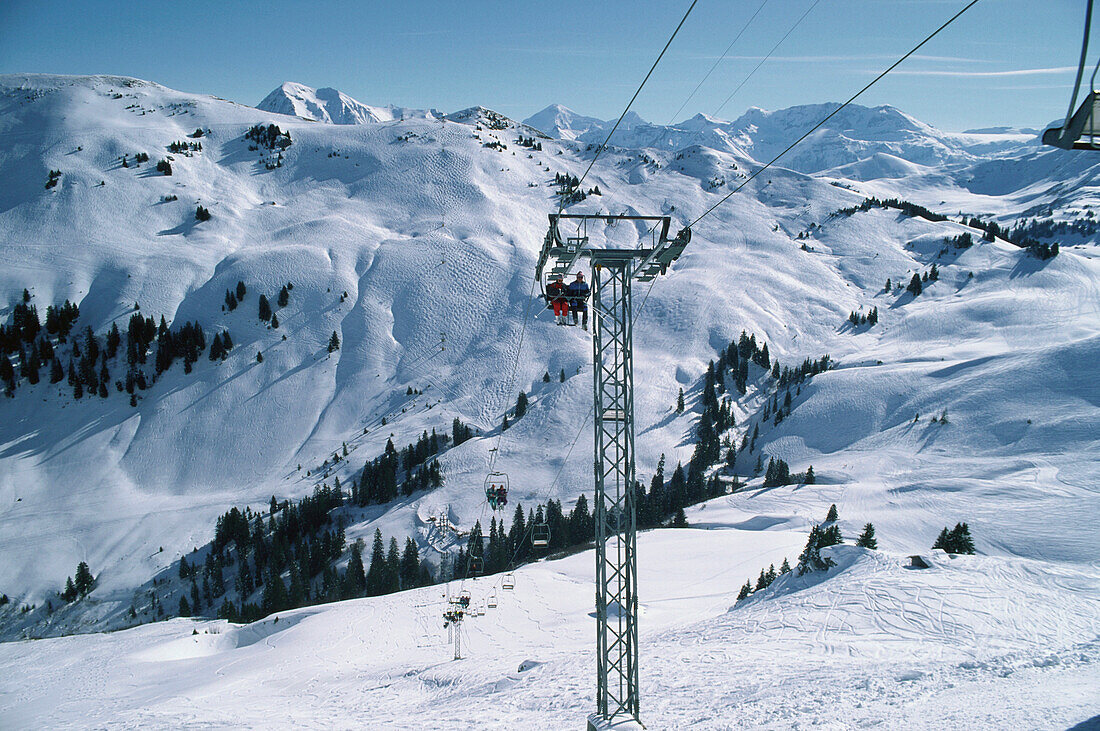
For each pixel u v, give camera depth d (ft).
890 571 139.95
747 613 137.28
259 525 451.94
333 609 262.88
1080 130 23.04
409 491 494.59
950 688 74.74
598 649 70.69
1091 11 21.94
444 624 219.41
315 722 107.76
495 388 641.40
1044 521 290.35
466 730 88.48
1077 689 68.74
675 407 588.50
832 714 68.44
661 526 387.55
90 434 585.22
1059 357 502.79
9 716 176.24
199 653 257.14
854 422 522.06
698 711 77.92
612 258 67.21
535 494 471.62
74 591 410.93
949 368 555.69
